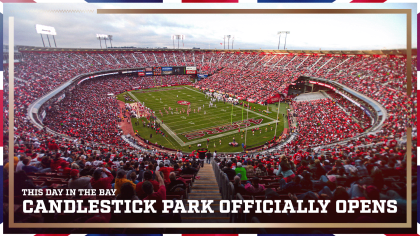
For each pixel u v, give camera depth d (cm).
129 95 5803
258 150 2614
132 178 650
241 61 7512
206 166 1608
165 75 7769
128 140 2883
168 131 3400
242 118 3959
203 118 4022
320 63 5428
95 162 973
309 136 2830
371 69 3809
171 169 789
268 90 5322
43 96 3170
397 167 679
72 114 3375
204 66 8038
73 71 5278
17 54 3631
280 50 6688
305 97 4856
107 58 7219
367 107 3034
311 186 644
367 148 1283
